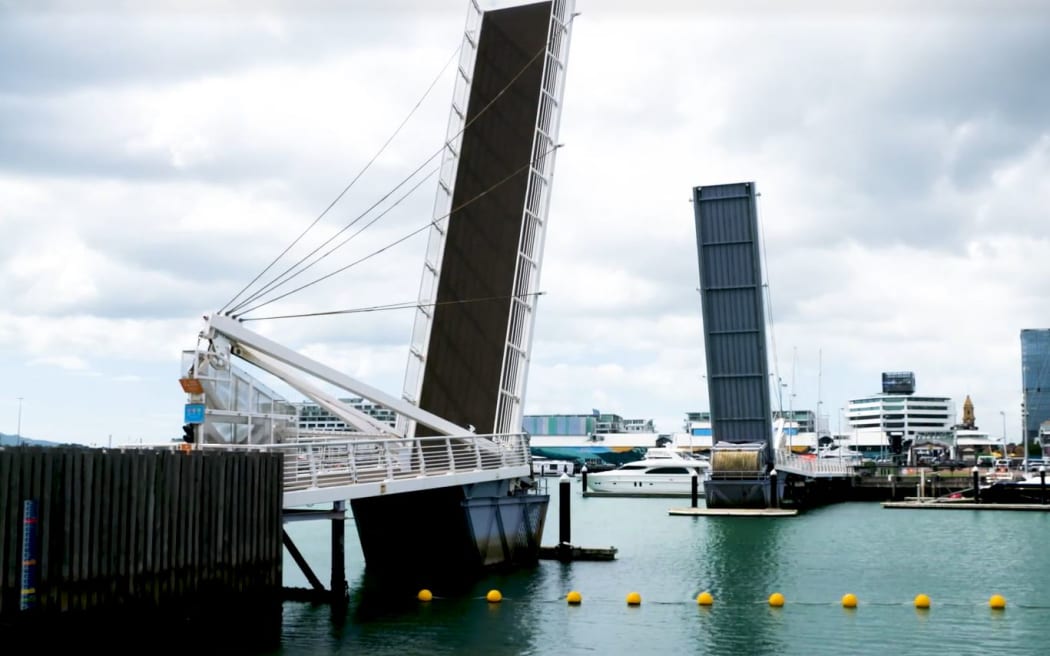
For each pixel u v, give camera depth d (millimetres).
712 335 56562
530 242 34562
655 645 21562
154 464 18594
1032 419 191375
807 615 25141
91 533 17141
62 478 16641
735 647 21469
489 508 31203
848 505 70938
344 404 31250
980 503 67562
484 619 23859
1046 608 26266
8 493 15688
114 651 17531
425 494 29594
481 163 35344
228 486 20625
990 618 24922
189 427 23109
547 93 34781
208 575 19859
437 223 35562
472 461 31906
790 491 71250
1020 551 39531
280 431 29125
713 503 60438
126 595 17781
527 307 34375
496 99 35344
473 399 34656
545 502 35062
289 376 30922
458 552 30422
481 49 35844
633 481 83375
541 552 35438
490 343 34594
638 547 40969
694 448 141625
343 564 25250
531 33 35156
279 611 22109
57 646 16406
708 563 35000
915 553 38656
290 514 23828
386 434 31609
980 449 161500
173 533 18953
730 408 58562
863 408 184750
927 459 123438
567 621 23875
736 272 54594
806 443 148625
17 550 15820
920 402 177875
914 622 24359
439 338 35219
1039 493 68250
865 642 22047
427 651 20516
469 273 35094
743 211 53094
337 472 25188
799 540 43969
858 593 28625
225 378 27812
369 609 24672
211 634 19922
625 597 27281
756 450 58000
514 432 33875
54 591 16391
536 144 34656
